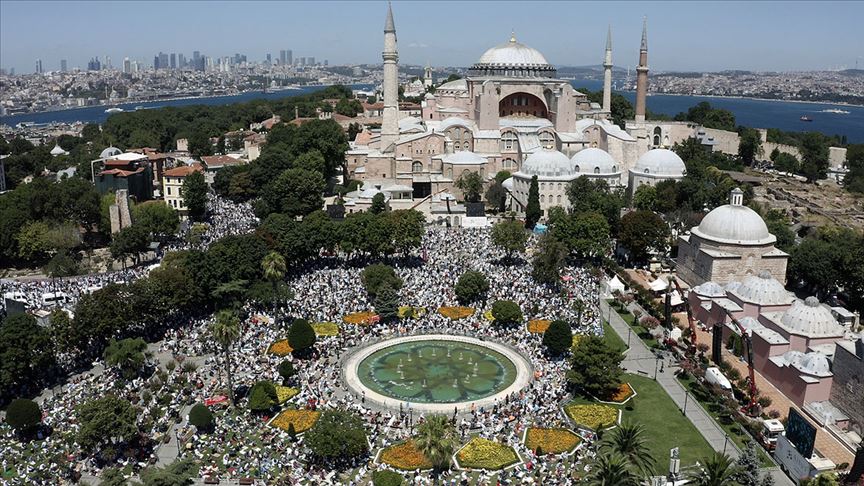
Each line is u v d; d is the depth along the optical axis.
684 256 150.00
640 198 186.38
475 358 114.88
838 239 157.00
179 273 123.00
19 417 87.31
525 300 133.50
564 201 196.88
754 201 198.00
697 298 131.25
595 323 124.75
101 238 188.38
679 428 93.25
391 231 151.88
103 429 81.31
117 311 111.88
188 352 113.31
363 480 79.94
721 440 90.50
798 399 99.31
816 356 99.81
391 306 124.81
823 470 80.19
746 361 112.94
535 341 117.62
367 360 113.56
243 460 83.19
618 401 99.88
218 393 99.62
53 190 180.50
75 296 135.50
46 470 81.00
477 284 131.38
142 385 101.06
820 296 140.75
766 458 87.00
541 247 148.88
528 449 86.19
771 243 137.62
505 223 156.75
